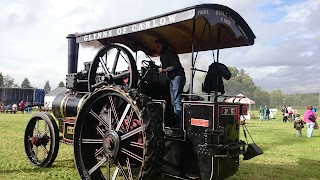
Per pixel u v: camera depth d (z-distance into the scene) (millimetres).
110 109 4027
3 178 4609
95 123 4449
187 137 3734
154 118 3580
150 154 3428
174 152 3828
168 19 3633
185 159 3727
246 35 4539
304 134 13484
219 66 4277
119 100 4184
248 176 5293
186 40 5074
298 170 5871
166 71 4262
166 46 4496
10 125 13523
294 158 7148
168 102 4645
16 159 5973
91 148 4418
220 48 5246
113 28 4305
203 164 3551
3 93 36406
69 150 7176
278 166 6223
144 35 4957
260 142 10195
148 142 3416
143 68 4527
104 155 4027
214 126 3502
